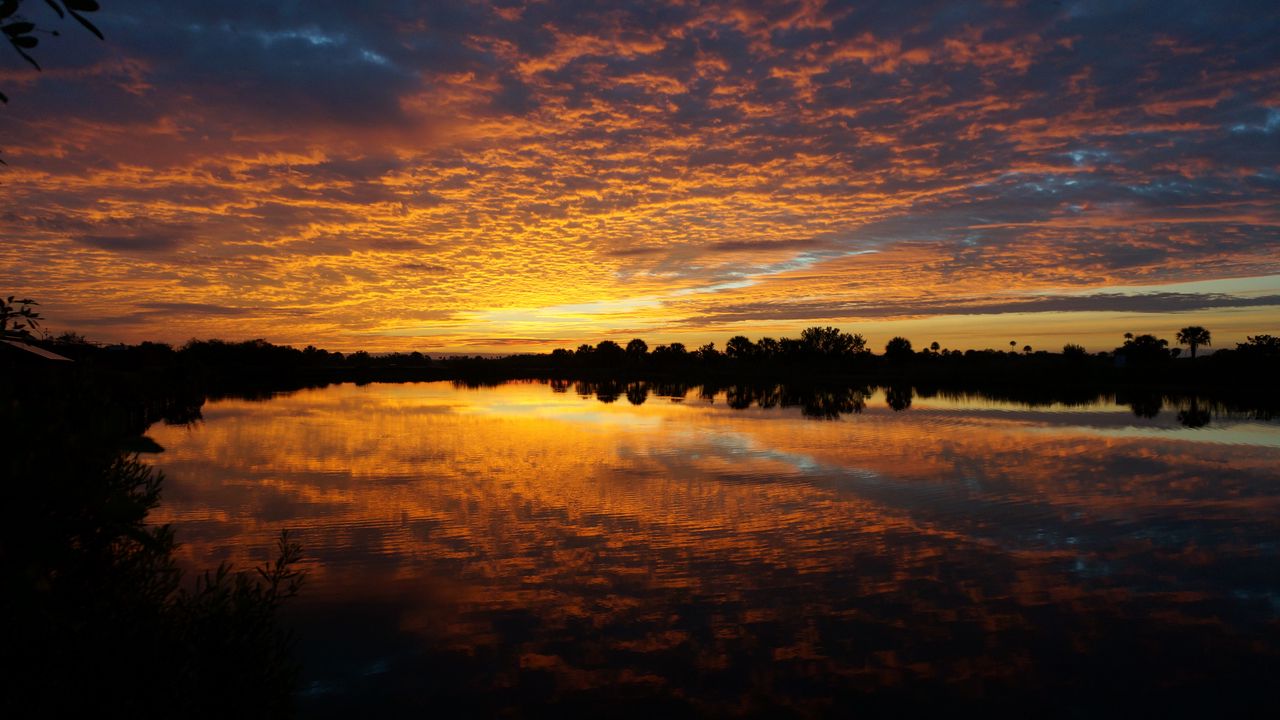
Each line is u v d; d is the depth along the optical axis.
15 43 1.69
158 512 12.29
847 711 5.93
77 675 2.79
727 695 6.19
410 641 7.15
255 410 35.62
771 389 59.19
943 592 8.56
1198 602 8.21
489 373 109.50
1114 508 12.67
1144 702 6.05
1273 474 15.94
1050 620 7.73
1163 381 54.62
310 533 10.96
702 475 15.95
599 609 8.03
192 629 3.29
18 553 1.70
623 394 52.84
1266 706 5.97
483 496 13.73
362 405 40.03
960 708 5.97
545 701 6.06
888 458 18.31
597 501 13.31
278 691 3.61
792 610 8.02
